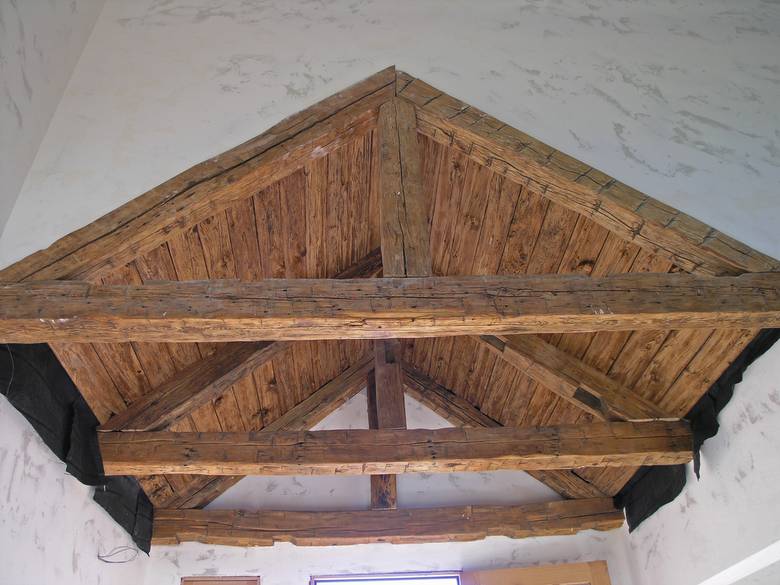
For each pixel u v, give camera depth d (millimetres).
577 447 4832
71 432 4227
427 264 3768
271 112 4398
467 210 5098
